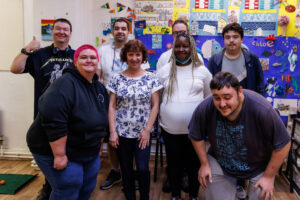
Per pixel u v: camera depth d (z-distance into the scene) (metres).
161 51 3.05
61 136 1.36
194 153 1.94
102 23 3.10
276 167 1.42
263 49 2.94
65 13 2.81
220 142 1.51
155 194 2.34
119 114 1.90
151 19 3.03
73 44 2.85
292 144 2.55
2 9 3.01
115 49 2.40
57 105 1.32
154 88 1.90
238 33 2.13
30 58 2.07
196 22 2.97
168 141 1.96
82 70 1.44
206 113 1.49
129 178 1.93
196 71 1.90
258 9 2.89
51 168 1.45
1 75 3.11
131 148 1.92
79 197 1.72
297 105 2.98
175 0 2.97
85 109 1.44
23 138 3.17
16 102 3.13
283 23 2.86
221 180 1.60
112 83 1.92
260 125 1.36
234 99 1.27
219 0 2.92
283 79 2.96
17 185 2.43
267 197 1.44
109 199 2.25
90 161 1.62
